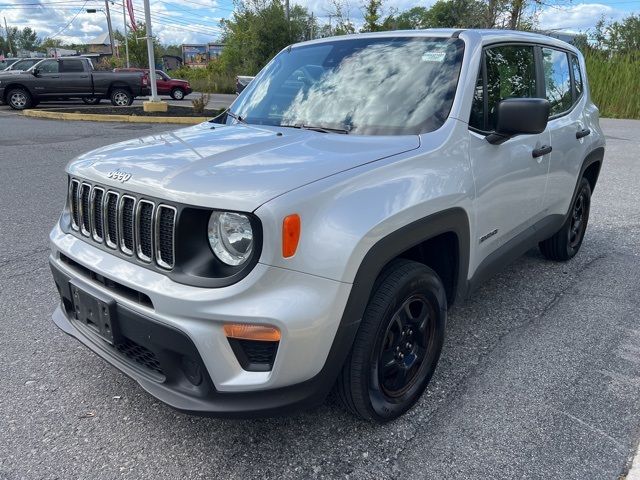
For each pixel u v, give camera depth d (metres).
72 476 2.34
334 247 2.13
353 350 2.39
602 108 20.52
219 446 2.54
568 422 2.70
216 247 2.13
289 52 3.97
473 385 3.01
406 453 2.49
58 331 3.59
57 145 11.15
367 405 2.49
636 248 5.36
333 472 2.37
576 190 4.54
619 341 3.52
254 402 2.16
